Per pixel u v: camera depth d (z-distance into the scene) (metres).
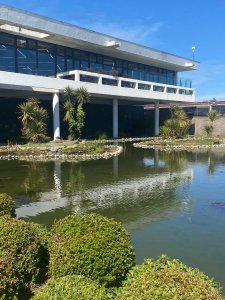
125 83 35.59
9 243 4.30
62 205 9.84
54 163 19.05
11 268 3.80
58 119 29.64
